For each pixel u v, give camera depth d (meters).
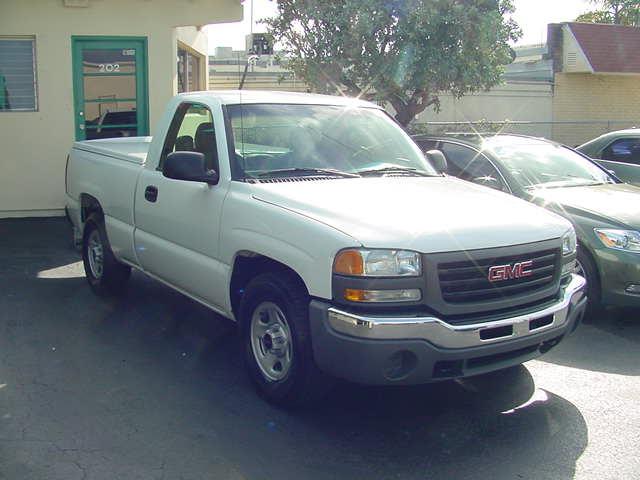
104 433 4.25
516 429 4.41
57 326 6.22
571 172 7.71
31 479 3.72
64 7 10.60
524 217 4.57
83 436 4.21
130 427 4.34
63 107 10.83
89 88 10.92
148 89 11.08
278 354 4.60
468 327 4.00
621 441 4.26
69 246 9.29
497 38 11.70
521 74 23.81
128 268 7.02
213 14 11.05
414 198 4.67
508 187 7.22
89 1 10.66
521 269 4.28
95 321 6.38
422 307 4.00
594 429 4.41
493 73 12.12
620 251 6.21
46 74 10.70
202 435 4.26
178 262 5.54
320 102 5.87
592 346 5.94
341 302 4.01
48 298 7.04
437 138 8.29
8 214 10.94
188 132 5.80
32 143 10.83
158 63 11.05
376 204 4.45
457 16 11.14
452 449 4.15
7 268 8.17
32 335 5.97
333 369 4.06
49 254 8.86
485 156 7.62
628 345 5.97
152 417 4.48
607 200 6.81
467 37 11.41
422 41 11.44
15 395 4.78
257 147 5.21
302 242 4.22
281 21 12.30
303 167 5.20
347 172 5.25
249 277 4.97
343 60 11.79
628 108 23.30
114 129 11.12
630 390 5.04
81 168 7.38
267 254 4.46
